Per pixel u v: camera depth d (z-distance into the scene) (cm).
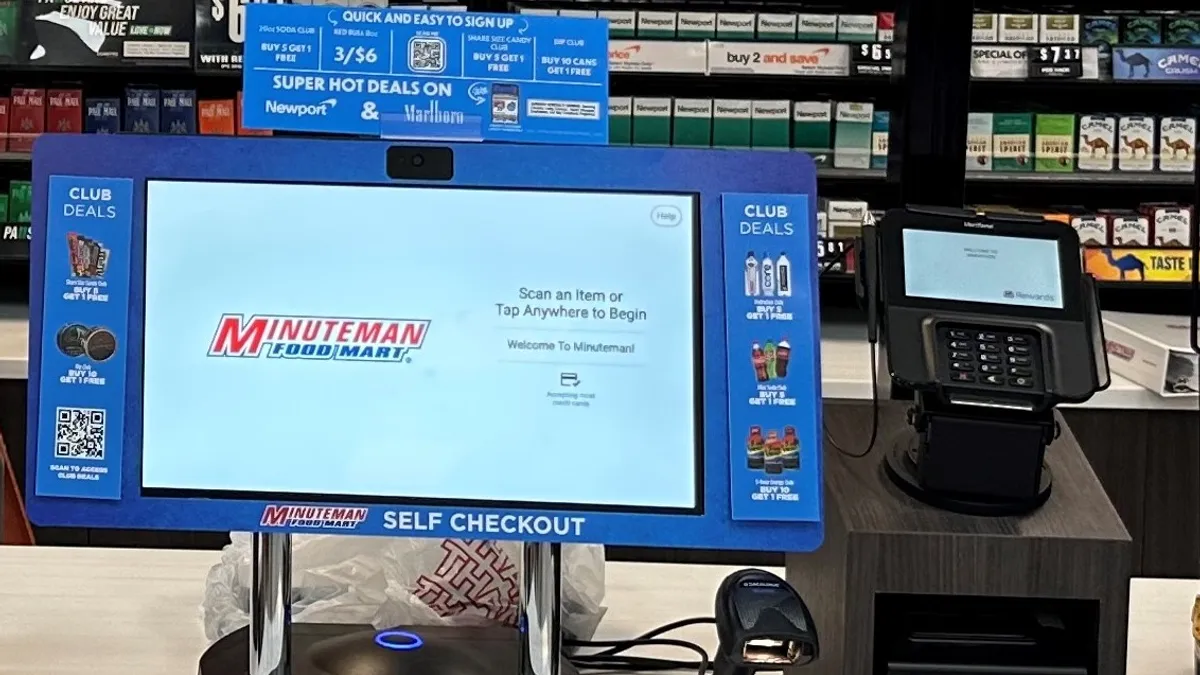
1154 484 321
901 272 137
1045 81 369
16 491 272
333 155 124
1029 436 133
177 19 367
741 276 124
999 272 138
